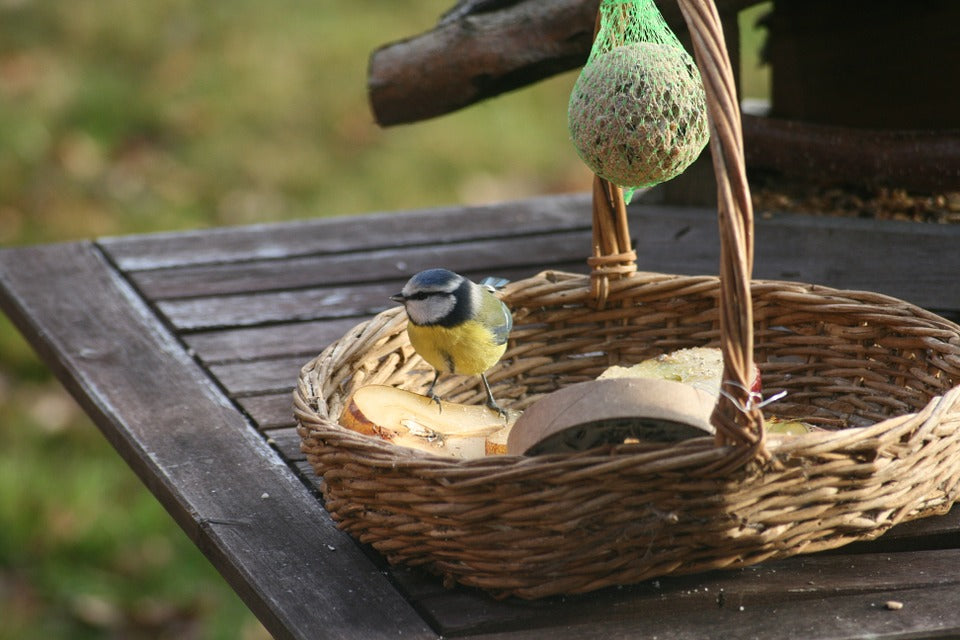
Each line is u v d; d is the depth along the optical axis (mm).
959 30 6098
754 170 6469
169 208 11711
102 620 7531
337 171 12594
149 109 13273
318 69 14219
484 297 4195
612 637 3070
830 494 3115
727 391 2914
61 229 11234
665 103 3859
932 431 3215
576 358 4590
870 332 4117
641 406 3094
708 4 3051
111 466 8906
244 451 4258
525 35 5844
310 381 3742
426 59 6051
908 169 5621
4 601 7594
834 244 5691
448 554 3195
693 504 3016
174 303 5922
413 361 4387
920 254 5504
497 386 4539
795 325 4301
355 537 3578
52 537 8172
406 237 6973
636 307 4520
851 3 6379
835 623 3094
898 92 6340
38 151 12328
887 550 3492
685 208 6238
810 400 4281
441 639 3070
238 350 5340
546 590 3137
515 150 13367
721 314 2928
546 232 7012
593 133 3922
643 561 3121
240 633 7473
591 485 2967
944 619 3094
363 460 3166
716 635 3064
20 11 14812
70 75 13680
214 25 14984
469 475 3012
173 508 3955
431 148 13203
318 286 6188
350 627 3121
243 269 6457
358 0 15906
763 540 3137
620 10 4211
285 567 3424
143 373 5070
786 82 6781
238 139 12930
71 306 5898
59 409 9391
